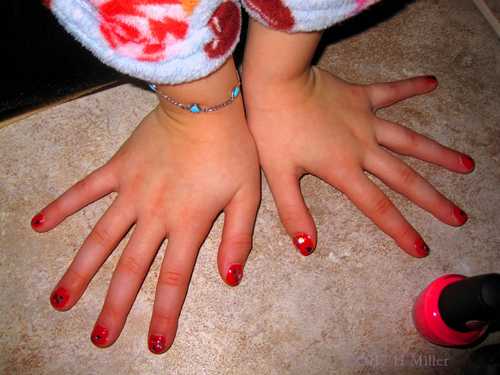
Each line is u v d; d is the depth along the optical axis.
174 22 0.21
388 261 0.30
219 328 0.29
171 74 0.23
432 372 0.28
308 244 0.29
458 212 0.30
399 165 0.30
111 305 0.28
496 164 0.33
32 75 0.31
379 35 0.36
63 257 0.30
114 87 0.34
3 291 0.29
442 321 0.27
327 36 0.36
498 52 0.36
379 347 0.28
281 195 0.30
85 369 0.28
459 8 0.38
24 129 0.33
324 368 0.28
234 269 0.28
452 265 0.30
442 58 0.36
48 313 0.29
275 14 0.24
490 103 0.34
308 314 0.29
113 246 0.29
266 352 0.28
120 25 0.21
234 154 0.29
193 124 0.27
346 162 0.30
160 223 0.29
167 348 0.28
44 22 0.29
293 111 0.29
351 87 0.32
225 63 0.25
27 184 0.31
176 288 0.28
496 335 0.29
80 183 0.30
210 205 0.29
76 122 0.33
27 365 0.28
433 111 0.34
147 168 0.29
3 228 0.30
